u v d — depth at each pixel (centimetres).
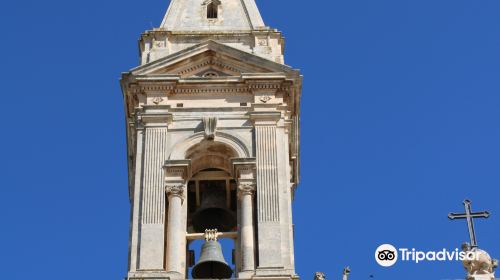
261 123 6744
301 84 6900
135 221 6391
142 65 6931
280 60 7100
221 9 7400
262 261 6216
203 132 6712
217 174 6800
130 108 6994
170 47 7144
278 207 6431
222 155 6731
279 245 6284
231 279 6150
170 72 6956
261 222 6369
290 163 7094
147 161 6606
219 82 6881
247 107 6806
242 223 6397
